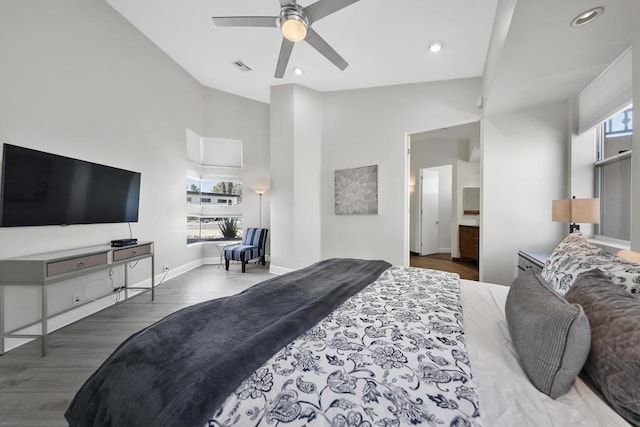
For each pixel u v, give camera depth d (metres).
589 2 1.58
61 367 1.79
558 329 0.73
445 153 6.08
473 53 3.16
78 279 2.60
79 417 0.85
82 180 2.52
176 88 4.10
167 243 4.02
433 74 3.65
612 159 2.49
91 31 2.70
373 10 2.60
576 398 0.71
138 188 3.22
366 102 4.22
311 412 0.65
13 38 2.07
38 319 2.22
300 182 4.33
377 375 0.75
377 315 1.18
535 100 2.96
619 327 0.71
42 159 2.18
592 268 1.11
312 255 4.45
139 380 0.79
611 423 0.63
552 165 3.04
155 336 0.96
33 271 1.93
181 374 0.76
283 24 1.99
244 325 1.07
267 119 5.56
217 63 3.96
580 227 2.80
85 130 2.65
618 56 2.15
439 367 0.79
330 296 1.35
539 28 1.81
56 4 2.37
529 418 0.64
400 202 3.98
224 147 5.34
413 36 2.96
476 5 2.49
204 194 5.31
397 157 4.01
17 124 2.10
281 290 1.49
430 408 0.65
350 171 4.28
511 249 3.21
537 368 0.75
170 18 3.03
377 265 2.15
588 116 2.62
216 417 0.65
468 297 1.54
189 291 3.49
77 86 2.57
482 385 0.76
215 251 5.32
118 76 3.03
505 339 1.04
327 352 0.87
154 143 3.65
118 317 2.63
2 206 1.92
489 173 3.29
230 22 2.13
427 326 1.07
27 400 1.48
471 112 3.59
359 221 4.26
